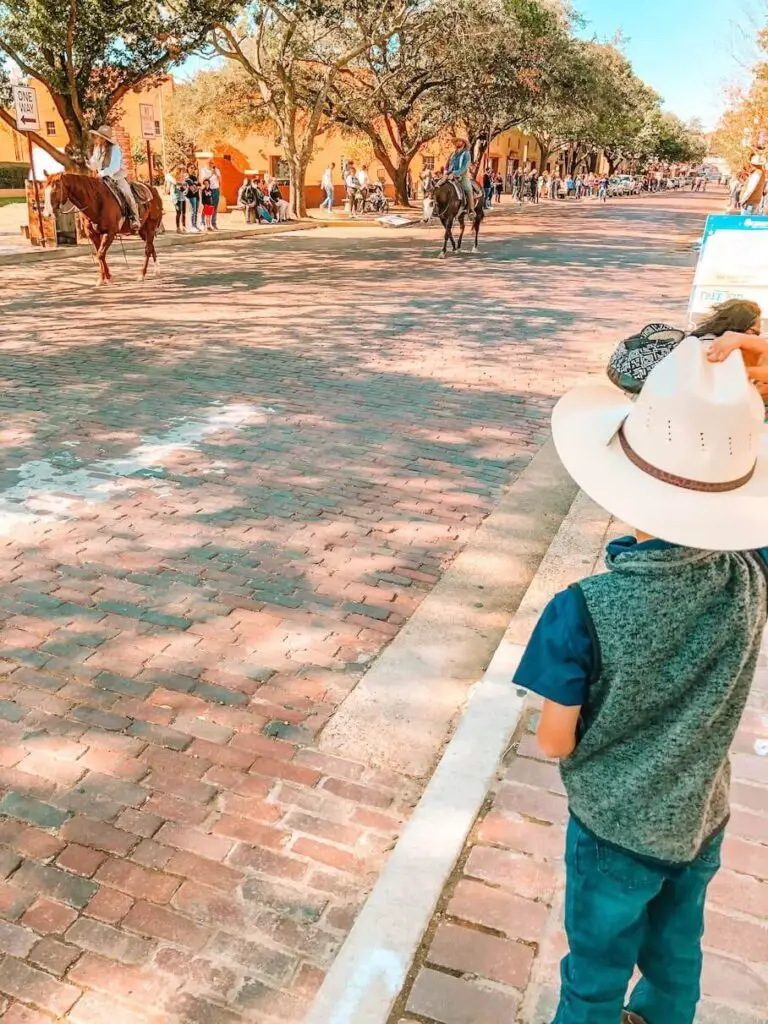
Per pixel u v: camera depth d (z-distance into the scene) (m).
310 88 32.03
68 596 4.52
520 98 35.06
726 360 1.47
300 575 4.79
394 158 46.59
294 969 2.50
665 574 1.43
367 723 3.57
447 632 4.24
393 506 5.70
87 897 2.73
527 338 10.65
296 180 30.62
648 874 1.60
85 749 3.40
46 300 13.02
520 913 2.52
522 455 6.68
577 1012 1.71
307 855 2.91
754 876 2.65
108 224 14.27
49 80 19.47
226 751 3.40
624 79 58.59
